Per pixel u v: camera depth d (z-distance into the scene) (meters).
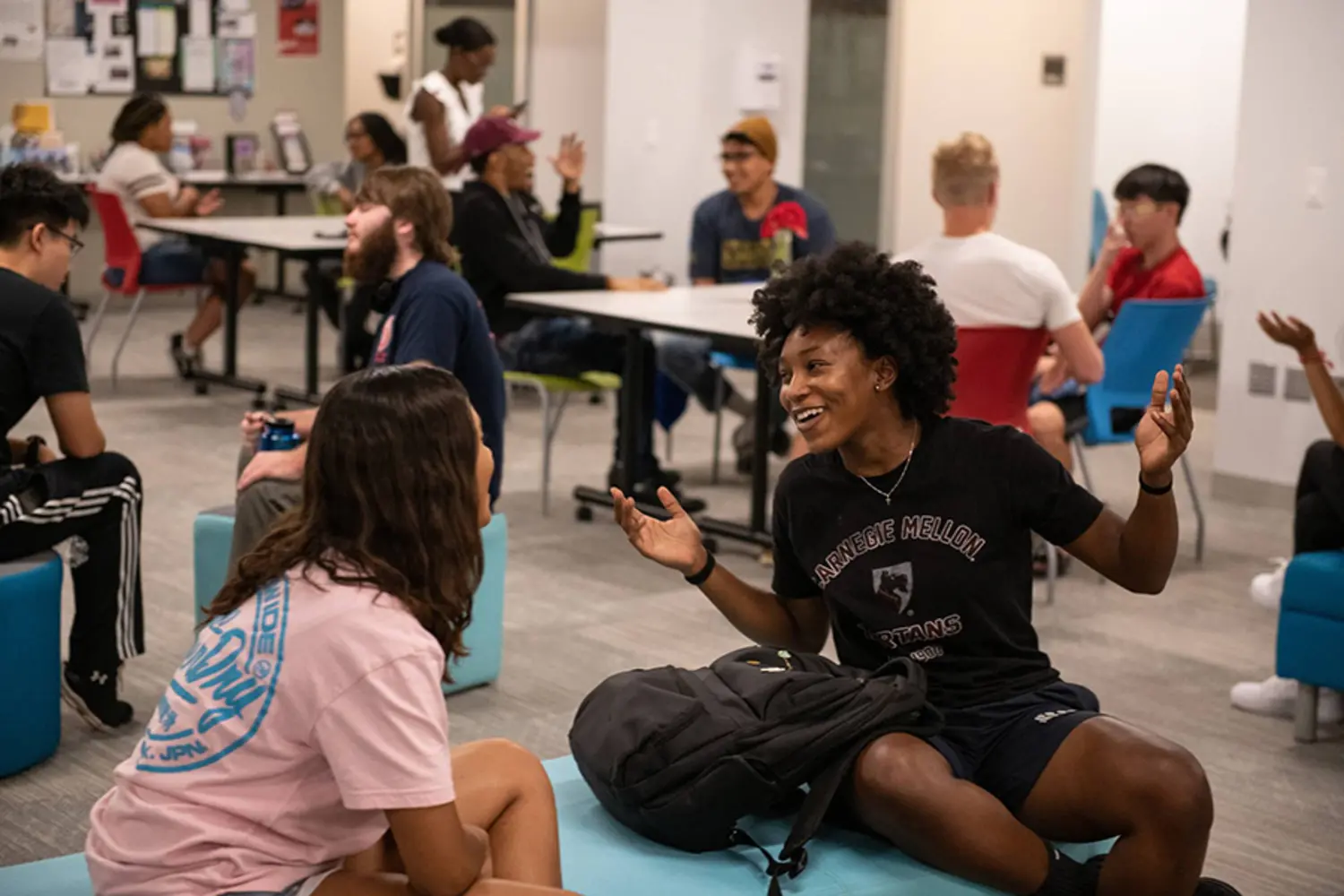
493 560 3.92
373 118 8.50
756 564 5.16
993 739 2.44
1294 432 5.96
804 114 9.04
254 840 1.82
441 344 3.83
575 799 2.65
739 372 8.30
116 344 9.15
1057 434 4.90
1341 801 3.46
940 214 9.26
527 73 9.81
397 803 1.77
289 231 7.58
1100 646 4.46
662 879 2.36
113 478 3.50
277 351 9.19
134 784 1.85
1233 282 6.06
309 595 1.83
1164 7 9.79
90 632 3.56
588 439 6.99
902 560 2.49
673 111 8.81
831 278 2.45
